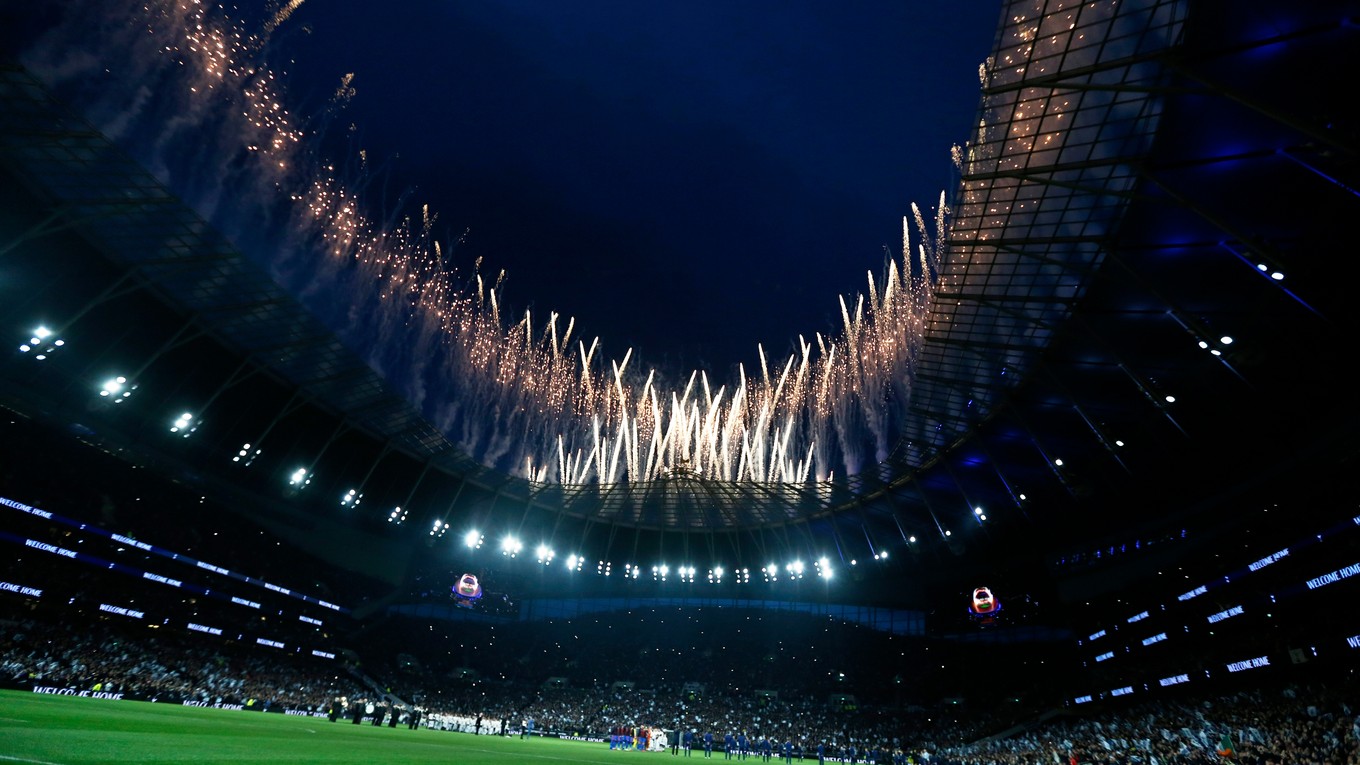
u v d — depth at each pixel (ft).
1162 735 143.64
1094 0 86.17
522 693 248.11
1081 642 201.05
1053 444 183.21
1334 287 107.34
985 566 233.76
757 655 268.21
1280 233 104.47
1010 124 102.68
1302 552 129.90
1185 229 110.32
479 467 240.53
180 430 180.65
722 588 299.99
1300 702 124.77
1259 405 135.54
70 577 161.68
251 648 202.18
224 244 140.46
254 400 188.85
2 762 36.42
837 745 205.57
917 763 163.02
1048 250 123.03
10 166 123.95
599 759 101.76
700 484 258.16
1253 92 87.40
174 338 160.76
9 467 152.15
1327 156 90.02
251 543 207.82
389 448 221.25
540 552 272.72
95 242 140.97
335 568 231.71
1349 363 116.67
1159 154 98.99
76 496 165.07
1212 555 157.69
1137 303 129.49
